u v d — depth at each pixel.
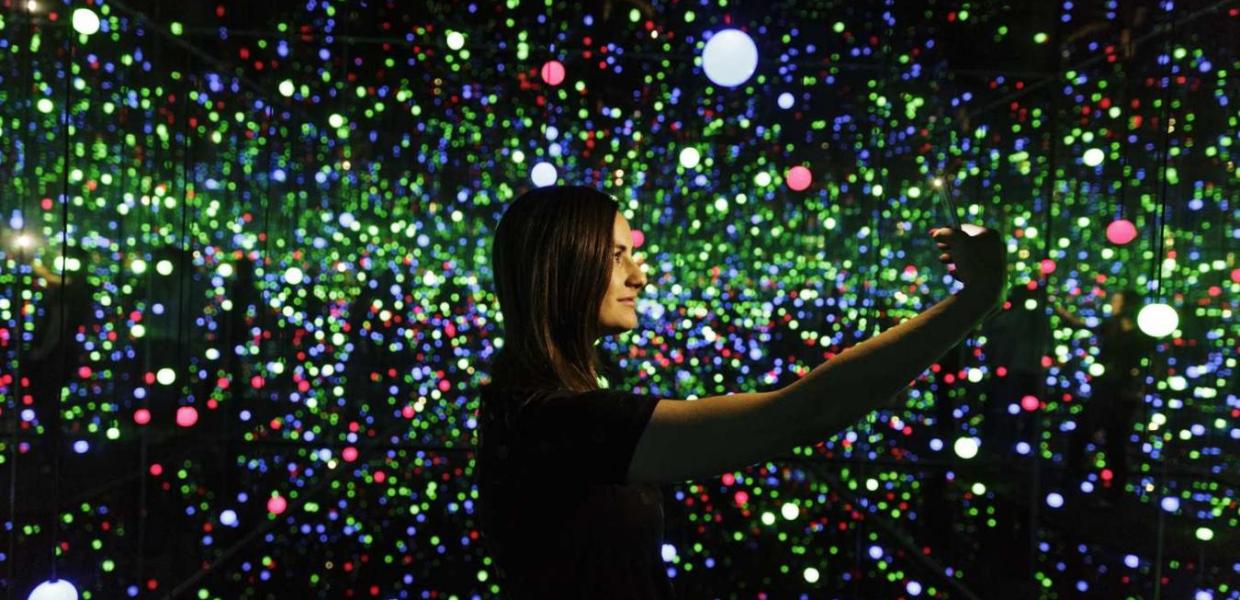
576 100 5.98
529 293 0.84
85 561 3.27
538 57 5.38
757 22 4.99
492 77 5.83
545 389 0.77
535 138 6.19
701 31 5.09
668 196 6.35
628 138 6.18
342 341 5.59
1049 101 4.84
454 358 6.29
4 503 3.52
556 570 0.74
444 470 5.45
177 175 4.49
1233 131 3.86
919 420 5.72
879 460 5.71
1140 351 4.22
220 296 5.18
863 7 4.72
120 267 4.41
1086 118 4.60
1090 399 4.52
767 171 6.22
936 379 5.71
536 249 0.84
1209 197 4.02
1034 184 4.95
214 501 4.31
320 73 5.52
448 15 5.07
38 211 3.80
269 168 5.43
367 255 6.21
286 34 5.09
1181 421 4.25
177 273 4.55
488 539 0.80
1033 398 3.78
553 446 0.71
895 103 5.12
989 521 4.35
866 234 5.46
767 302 6.33
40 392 3.76
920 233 5.35
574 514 0.74
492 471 0.78
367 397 6.30
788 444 0.64
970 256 0.66
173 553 3.52
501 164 6.26
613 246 0.86
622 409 0.69
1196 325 4.20
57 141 3.84
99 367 4.29
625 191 6.29
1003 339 5.30
